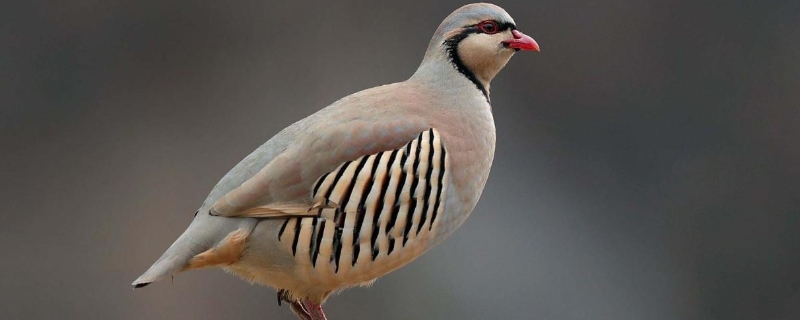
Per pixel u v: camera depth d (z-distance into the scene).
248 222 6.32
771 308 14.76
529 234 13.63
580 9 15.64
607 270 13.95
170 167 14.01
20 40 14.20
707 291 14.65
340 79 14.63
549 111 15.38
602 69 15.59
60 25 14.28
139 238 13.52
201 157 14.11
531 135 15.08
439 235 6.58
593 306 13.45
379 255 6.33
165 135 14.20
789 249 14.91
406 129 6.36
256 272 6.54
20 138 13.98
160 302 13.02
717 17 15.73
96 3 14.34
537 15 15.56
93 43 14.35
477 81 6.92
